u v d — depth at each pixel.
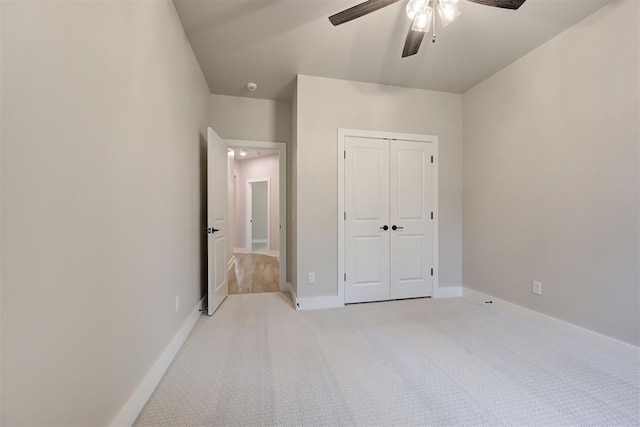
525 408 1.41
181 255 2.14
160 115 1.70
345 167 3.07
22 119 0.73
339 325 2.48
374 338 2.21
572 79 2.18
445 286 3.39
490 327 2.44
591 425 1.30
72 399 0.92
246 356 1.92
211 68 2.79
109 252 1.14
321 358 1.90
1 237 0.68
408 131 3.25
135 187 1.38
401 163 3.24
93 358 1.04
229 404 1.44
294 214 3.12
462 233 3.42
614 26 1.91
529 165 2.55
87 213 1.00
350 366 1.79
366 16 2.05
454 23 2.13
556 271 2.31
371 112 3.13
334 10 2.00
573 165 2.18
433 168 3.33
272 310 2.89
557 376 1.68
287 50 2.49
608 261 1.96
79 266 0.96
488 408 1.41
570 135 2.20
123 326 1.25
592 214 2.05
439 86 3.21
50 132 0.83
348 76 2.97
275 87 3.21
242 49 2.47
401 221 3.25
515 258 2.69
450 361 1.86
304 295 2.94
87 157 1.00
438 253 3.37
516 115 2.68
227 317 2.68
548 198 2.38
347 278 3.10
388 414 1.36
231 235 5.50
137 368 1.38
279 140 3.56
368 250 3.16
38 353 0.79
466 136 3.34
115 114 1.19
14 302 0.71
